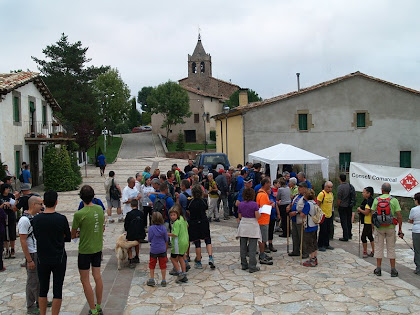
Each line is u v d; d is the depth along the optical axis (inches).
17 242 443.8
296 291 296.7
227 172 623.2
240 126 1037.2
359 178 699.4
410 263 366.6
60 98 1676.9
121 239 352.8
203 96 2369.6
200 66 2888.8
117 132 3147.1
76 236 245.3
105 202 735.1
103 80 2066.9
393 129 1037.2
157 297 287.4
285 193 461.4
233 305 272.1
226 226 530.9
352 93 1027.3
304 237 358.9
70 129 1373.0
